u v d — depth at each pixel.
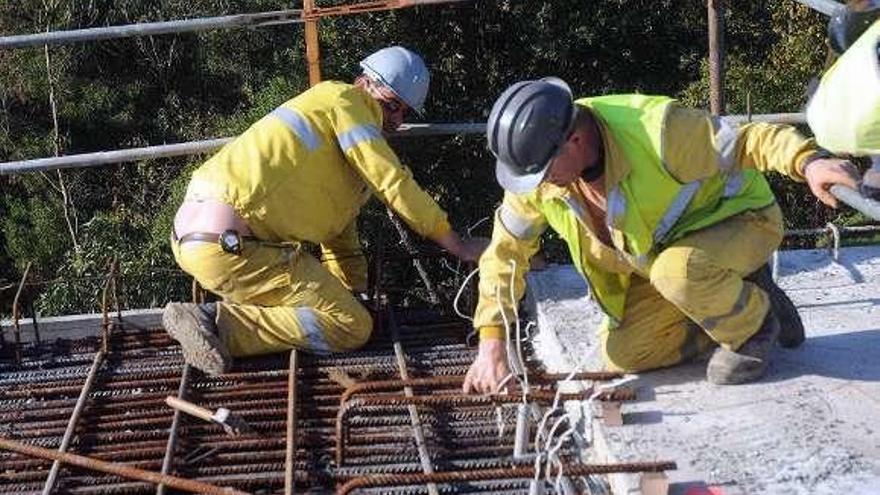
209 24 5.18
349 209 4.86
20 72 20.66
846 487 3.35
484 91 19.22
